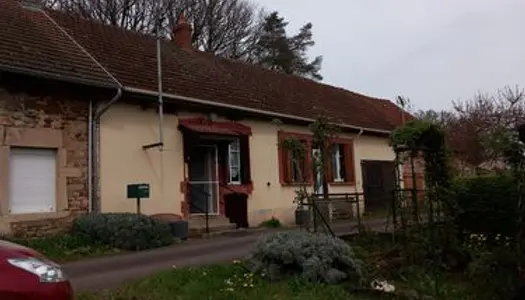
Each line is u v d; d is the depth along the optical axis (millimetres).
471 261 8594
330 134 11383
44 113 12219
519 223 7695
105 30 16969
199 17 34656
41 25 14461
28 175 11969
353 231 12039
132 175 13836
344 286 7449
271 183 17906
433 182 9555
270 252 8039
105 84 12914
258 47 39969
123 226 11609
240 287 7363
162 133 14508
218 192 16531
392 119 26516
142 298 6875
